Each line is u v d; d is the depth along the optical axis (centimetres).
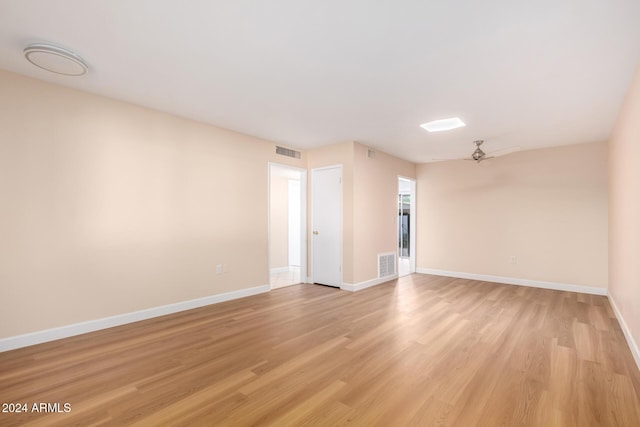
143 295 362
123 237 346
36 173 290
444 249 659
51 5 191
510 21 202
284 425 178
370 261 556
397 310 405
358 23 208
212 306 420
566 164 523
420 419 184
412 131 451
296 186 755
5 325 274
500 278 586
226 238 447
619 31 211
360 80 292
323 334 320
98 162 329
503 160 586
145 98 338
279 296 478
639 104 255
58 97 303
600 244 494
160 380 227
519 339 307
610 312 397
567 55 243
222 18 204
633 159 285
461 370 244
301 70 275
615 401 203
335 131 457
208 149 426
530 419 185
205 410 192
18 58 256
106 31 219
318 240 568
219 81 297
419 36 222
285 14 199
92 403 198
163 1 187
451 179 653
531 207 555
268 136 487
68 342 294
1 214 273
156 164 374
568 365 252
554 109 357
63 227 305
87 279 320
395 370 244
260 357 266
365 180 544
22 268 282
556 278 530
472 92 314
